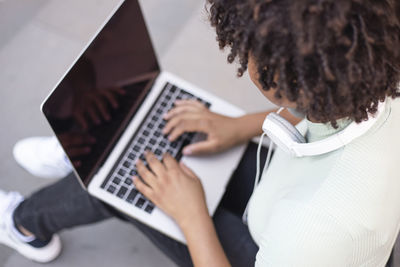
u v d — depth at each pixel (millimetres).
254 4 438
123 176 1057
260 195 805
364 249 608
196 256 876
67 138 930
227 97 1761
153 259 1544
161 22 1882
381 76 468
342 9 410
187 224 915
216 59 1814
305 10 417
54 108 877
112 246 1557
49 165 1436
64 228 1238
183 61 1819
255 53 482
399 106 628
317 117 520
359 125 573
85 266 1534
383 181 599
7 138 1714
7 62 1841
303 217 591
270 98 573
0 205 1321
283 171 735
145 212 1013
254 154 1123
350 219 577
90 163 1021
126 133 1101
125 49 1021
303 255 593
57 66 1838
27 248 1409
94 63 946
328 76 439
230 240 1004
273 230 630
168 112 1092
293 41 437
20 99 1778
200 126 1052
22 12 1921
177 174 980
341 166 595
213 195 1037
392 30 457
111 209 1116
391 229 642
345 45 432
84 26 1896
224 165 1067
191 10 1896
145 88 1144
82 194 1128
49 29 1893
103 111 1015
